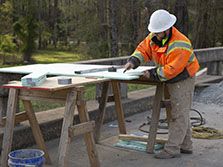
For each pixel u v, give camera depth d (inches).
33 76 168.2
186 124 204.4
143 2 955.3
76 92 166.9
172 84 198.2
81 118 174.1
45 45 1542.8
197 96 371.2
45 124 229.5
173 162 202.2
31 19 1120.8
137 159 207.3
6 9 1106.1
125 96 309.9
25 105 185.6
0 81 210.1
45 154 193.0
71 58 1249.4
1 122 199.6
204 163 202.1
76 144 230.1
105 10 977.5
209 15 1071.6
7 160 176.9
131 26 983.6
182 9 986.1
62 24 1060.5
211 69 439.8
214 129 264.4
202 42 1069.8
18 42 1119.6
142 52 204.2
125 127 248.5
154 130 216.5
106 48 961.5
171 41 191.8
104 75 189.9
